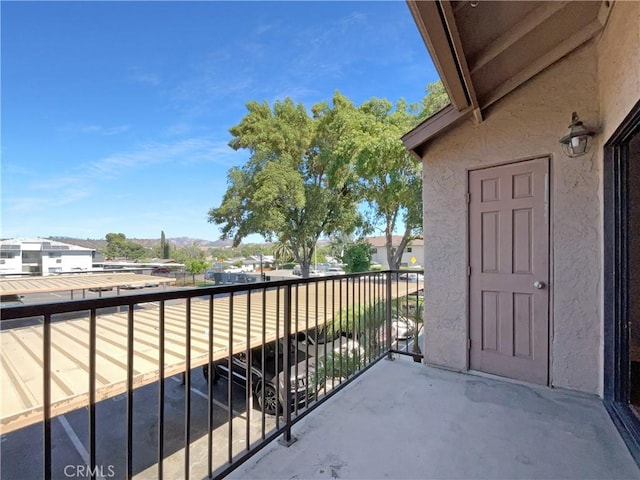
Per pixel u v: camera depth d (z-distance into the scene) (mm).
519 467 1661
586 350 2477
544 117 2664
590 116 2473
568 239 2555
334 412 2254
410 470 1648
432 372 3010
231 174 14992
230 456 1578
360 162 10359
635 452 1719
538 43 2312
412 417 2184
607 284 2311
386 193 11477
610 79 2154
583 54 2510
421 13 1506
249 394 1725
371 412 2254
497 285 2869
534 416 2182
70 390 3240
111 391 3305
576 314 2516
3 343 5004
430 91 10617
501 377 2830
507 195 2832
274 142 15266
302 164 16234
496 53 2131
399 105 12586
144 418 4688
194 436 4176
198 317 6766
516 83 2631
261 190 13453
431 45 1764
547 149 2648
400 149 9570
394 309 5281
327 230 16422
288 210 14883
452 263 3098
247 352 1723
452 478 1588
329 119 15102
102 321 6539
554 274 2604
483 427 2051
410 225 11820
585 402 2375
